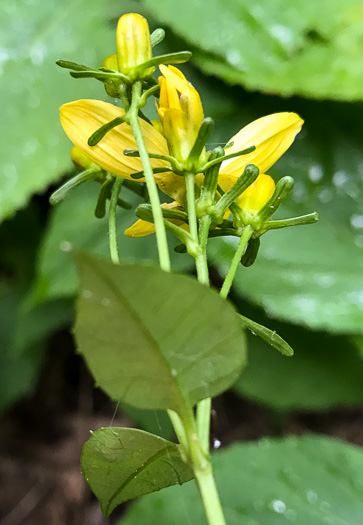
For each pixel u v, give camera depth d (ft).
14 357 1.82
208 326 0.54
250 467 1.07
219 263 1.29
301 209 1.37
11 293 1.86
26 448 1.93
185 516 0.99
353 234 1.36
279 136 0.65
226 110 1.38
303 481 1.04
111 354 0.54
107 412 1.99
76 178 0.66
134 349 0.54
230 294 1.53
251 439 1.85
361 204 1.37
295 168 1.39
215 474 1.06
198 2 1.29
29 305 1.35
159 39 0.64
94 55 1.34
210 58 1.30
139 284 0.52
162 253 0.57
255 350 1.55
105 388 0.55
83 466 0.59
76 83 1.33
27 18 1.35
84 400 2.01
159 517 1.00
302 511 1.00
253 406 1.90
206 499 0.56
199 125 0.61
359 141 1.40
